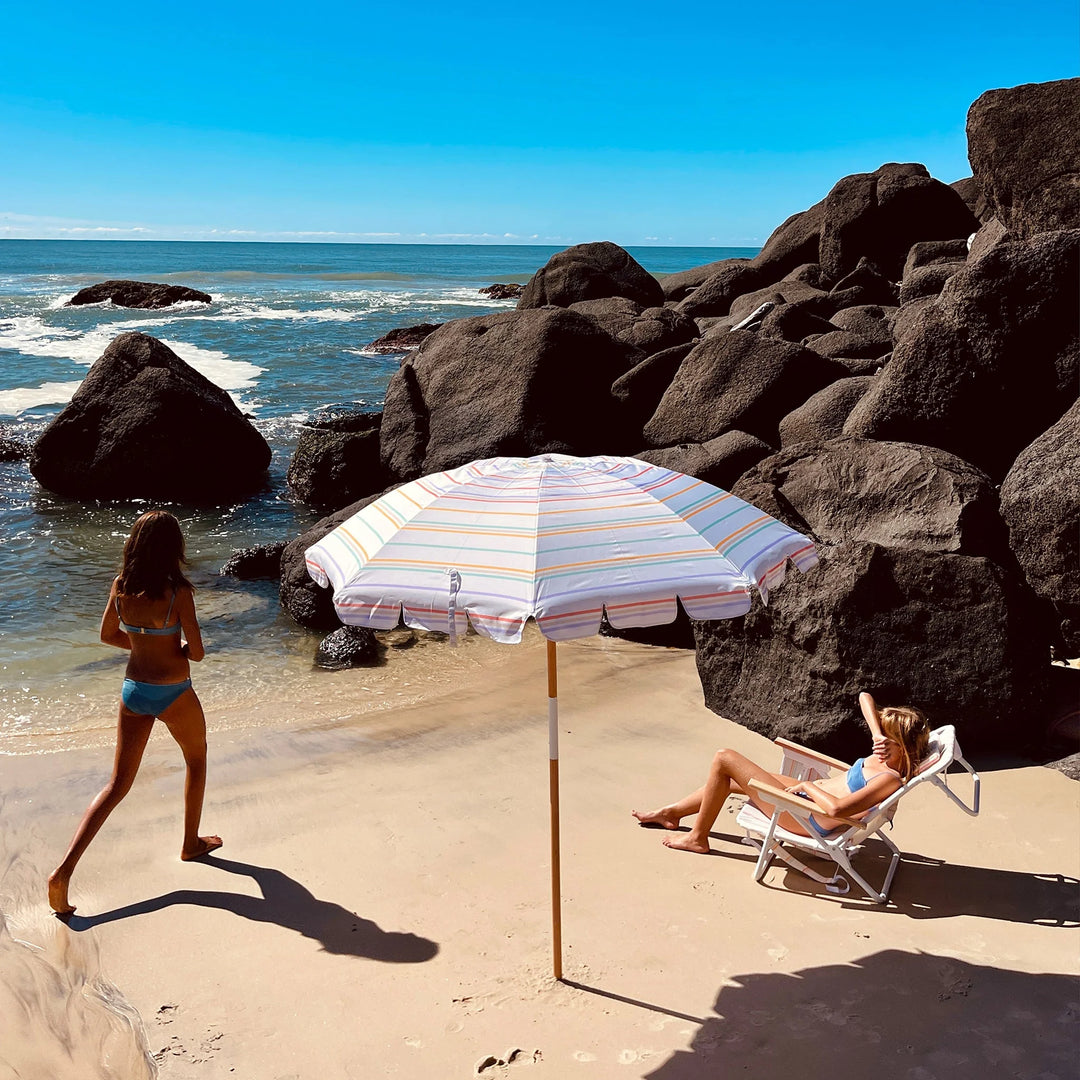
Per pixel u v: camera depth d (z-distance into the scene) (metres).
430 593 3.25
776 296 21.50
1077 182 11.55
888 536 7.30
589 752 6.78
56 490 15.55
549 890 4.98
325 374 27.12
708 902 4.84
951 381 9.10
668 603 3.23
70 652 9.26
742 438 10.41
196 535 13.61
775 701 6.83
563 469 3.93
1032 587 7.03
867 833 4.84
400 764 6.68
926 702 6.28
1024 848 5.30
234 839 5.61
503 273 102.88
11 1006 3.91
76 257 139.38
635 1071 3.62
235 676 8.78
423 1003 4.08
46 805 6.14
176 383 15.45
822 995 4.05
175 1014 4.04
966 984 4.09
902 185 25.45
